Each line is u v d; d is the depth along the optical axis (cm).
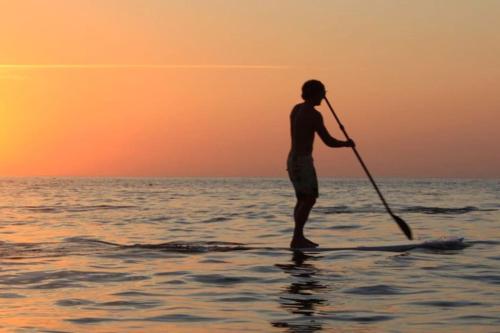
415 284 716
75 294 668
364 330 520
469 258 905
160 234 1337
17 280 745
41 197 3941
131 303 626
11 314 578
